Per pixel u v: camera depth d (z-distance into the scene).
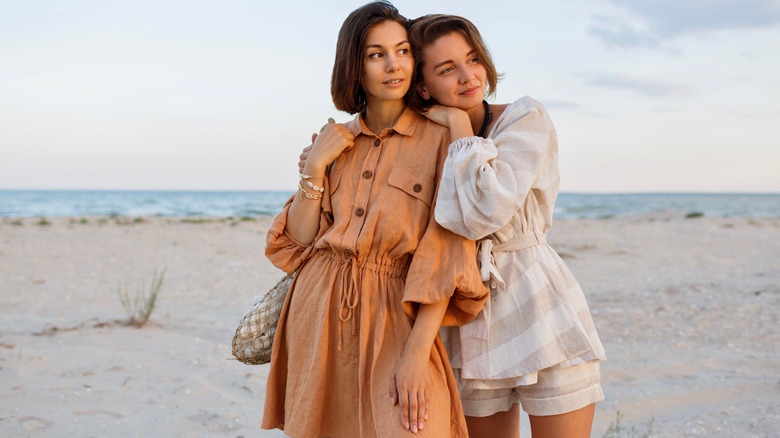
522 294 2.12
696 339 5.80
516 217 2.17
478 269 2.11
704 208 66.75
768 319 6.65
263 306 2.38
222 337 5.68
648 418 3.80
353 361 2.10
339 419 2.13
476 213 1.94
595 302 7.81
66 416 3.66
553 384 2.08
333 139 2.19
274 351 2.24
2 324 5.99
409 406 1.90
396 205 2.09
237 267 10.94
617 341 5.78
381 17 2.11
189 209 57.41
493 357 2.11
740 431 3.48
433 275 1.99
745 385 4.32
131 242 15.52
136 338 5.55
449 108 2.19
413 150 2.17
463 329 2.18
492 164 1.99
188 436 3.41
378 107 2.25
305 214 2.24
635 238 18.22
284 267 2.29
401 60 2.12
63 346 5.20
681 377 4.61
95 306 7.05
